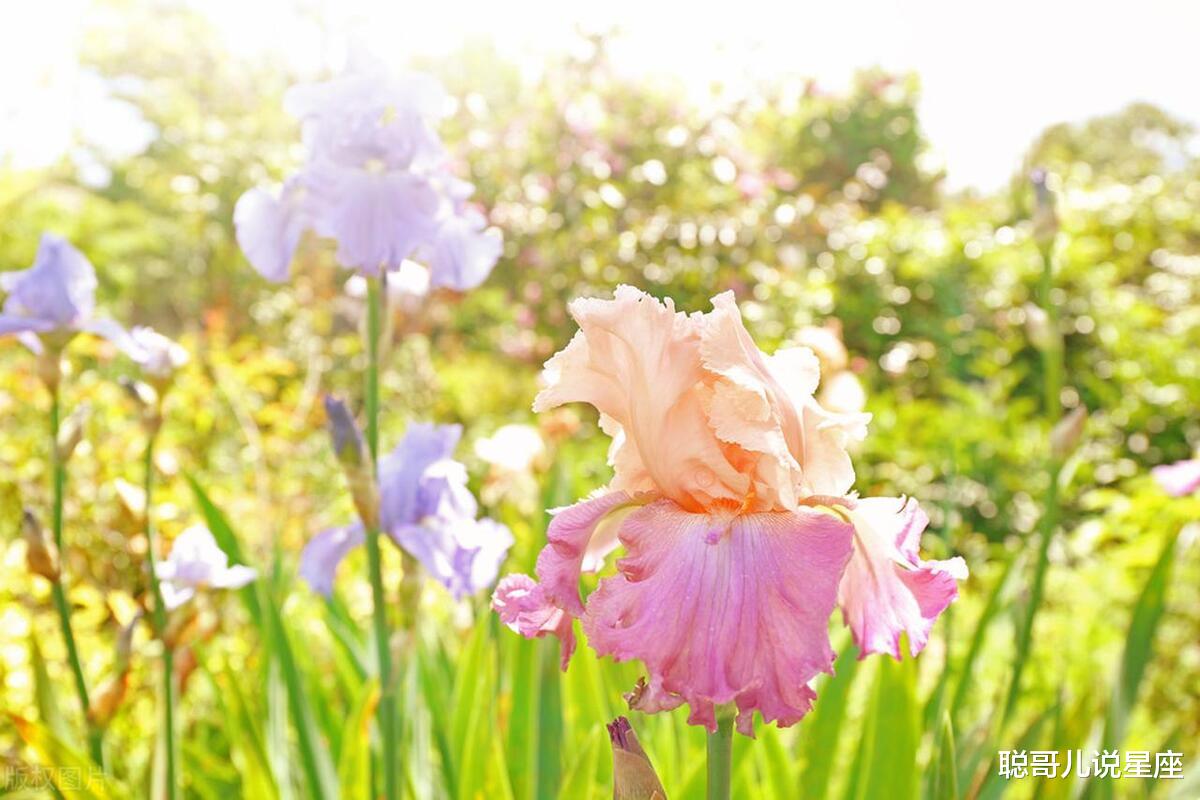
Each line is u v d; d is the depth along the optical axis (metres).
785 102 10.16
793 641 1.29
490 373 10.46
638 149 9.16
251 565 3.34
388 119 2.51
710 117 9.16
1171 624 5.38
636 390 1.44
